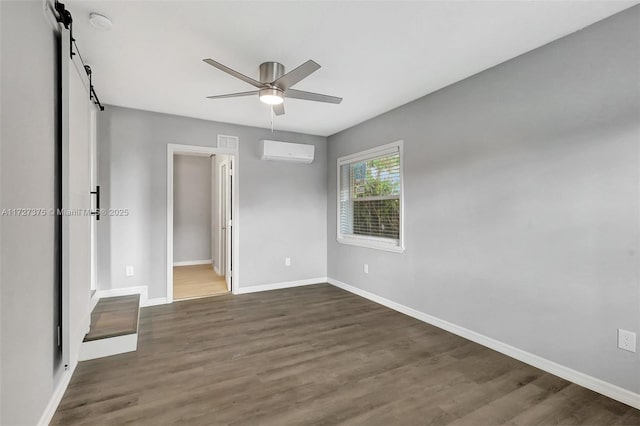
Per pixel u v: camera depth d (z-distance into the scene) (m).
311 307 3.93
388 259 3.96
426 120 3.39
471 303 2.93
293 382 2.20
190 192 6.99
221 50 2.45
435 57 2.57
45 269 1.73
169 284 4.05
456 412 1.88
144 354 2.62
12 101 1.34
